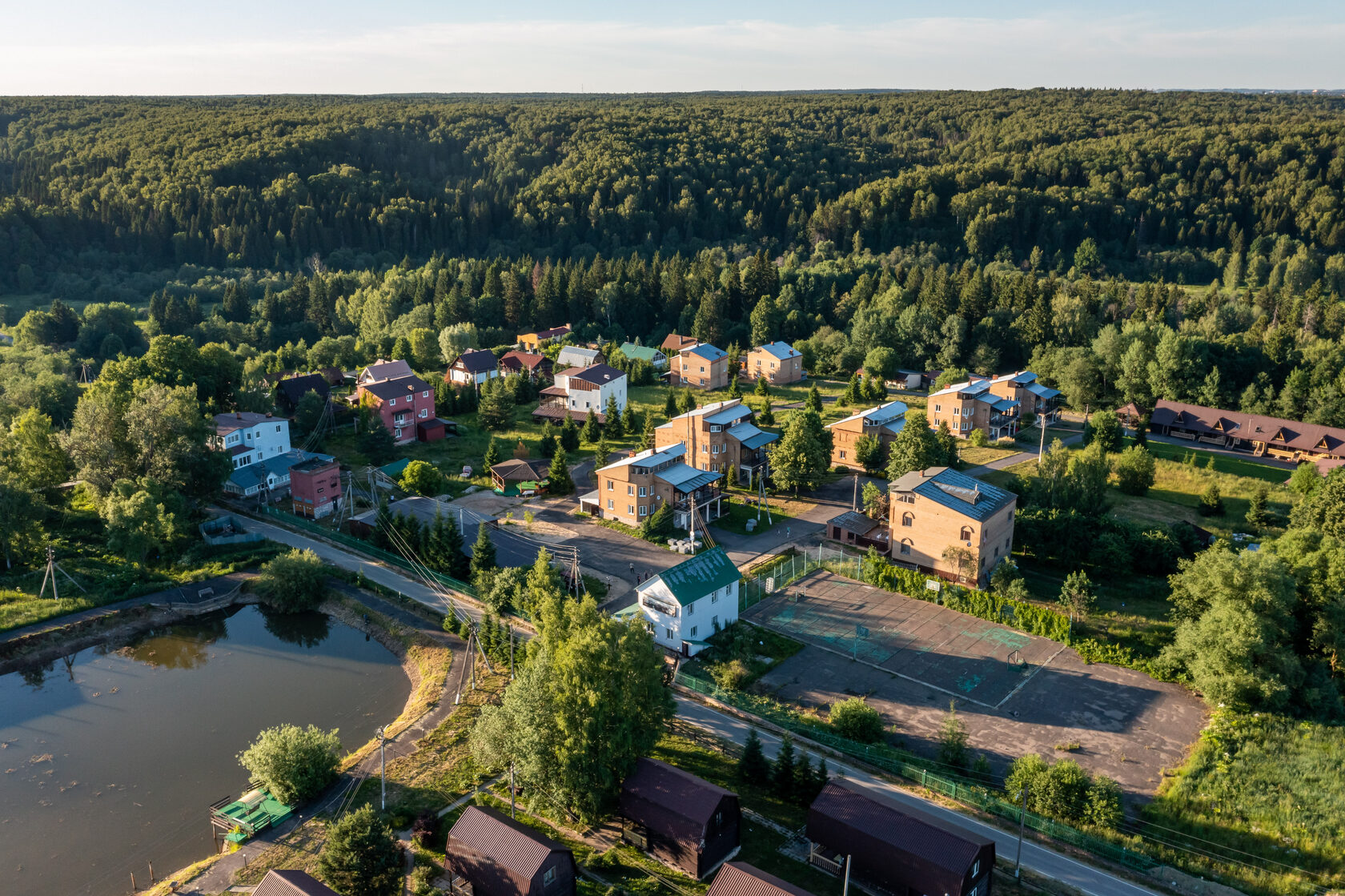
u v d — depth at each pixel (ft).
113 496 284.20
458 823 152.66
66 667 237.25
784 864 157.89
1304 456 415.03
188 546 292.40
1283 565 222.28
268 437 362.12
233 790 184.96
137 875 159.43
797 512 330.13
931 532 273.54
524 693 167.84
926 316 580.30
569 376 453.17
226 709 216.33
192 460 307.17
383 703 219.41
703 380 531.09
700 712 205.26
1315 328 581.53
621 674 168.25
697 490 319.06
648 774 165.07
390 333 605.73
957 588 256.73
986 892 149.18
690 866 154.81
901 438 345.10
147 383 375.66
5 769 192.03
